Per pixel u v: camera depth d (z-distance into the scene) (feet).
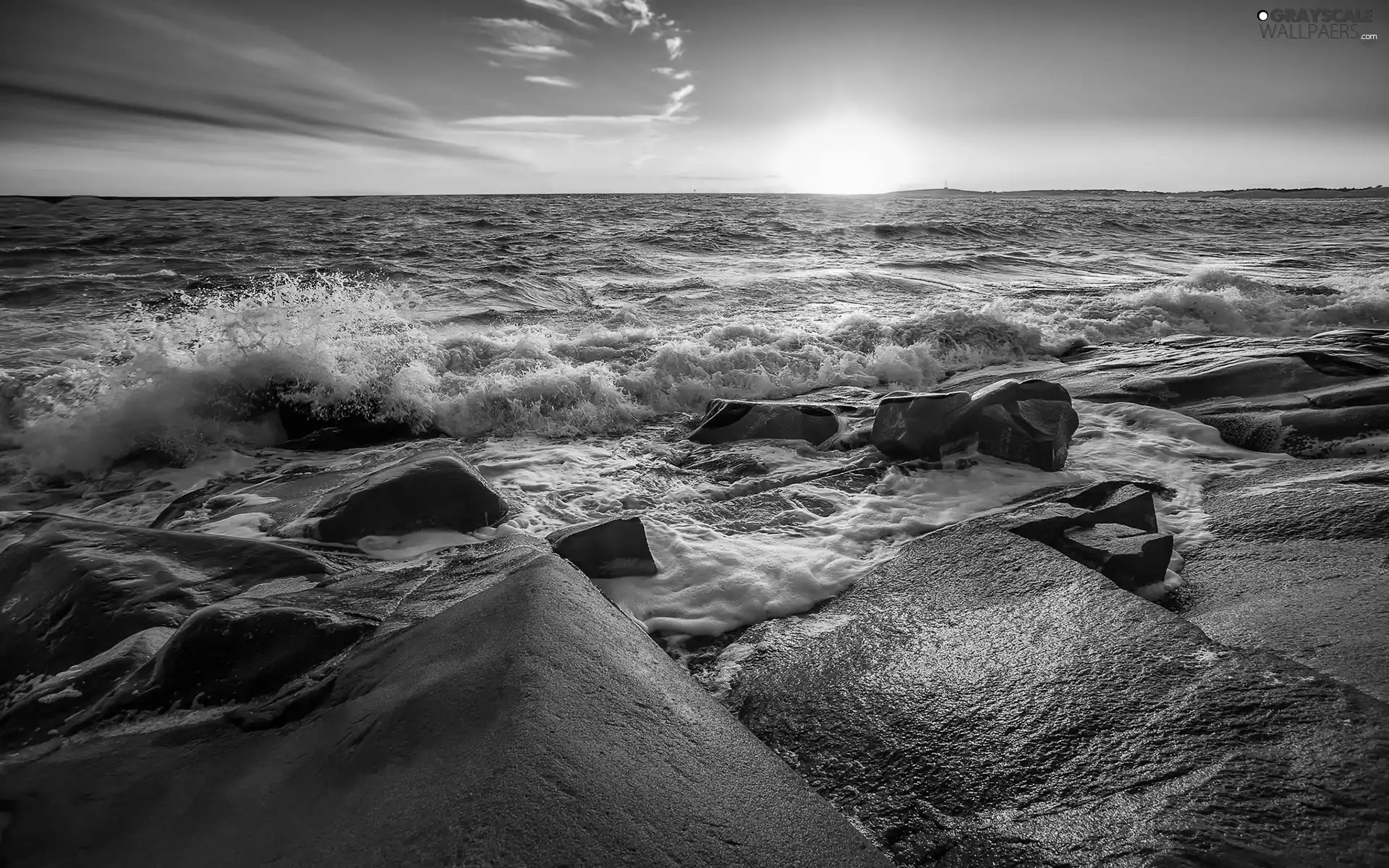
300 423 17.70
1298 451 14.61
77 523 10.23
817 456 15.74
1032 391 15.20
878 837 5.64
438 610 8.09
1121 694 6.66
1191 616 8.79
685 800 5.38
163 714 6.84
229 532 11.89
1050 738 6.30
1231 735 5.93
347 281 41.96
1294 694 6.29
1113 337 27.35
